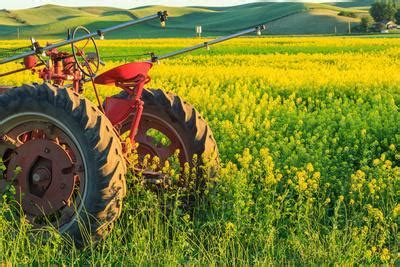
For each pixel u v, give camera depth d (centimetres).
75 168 565
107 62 3161
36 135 634
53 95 566
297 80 1958
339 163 816
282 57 3616
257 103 1664
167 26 16125
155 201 626
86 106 565
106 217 559
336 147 983
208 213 624
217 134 1017
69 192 570
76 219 562
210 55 4000
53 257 534
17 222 579
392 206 606
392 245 578
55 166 572
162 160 683
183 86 1747
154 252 553
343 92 1820
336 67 2816
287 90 1834
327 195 706
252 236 573
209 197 620
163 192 617
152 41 6956
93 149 554
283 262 540
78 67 623
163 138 976
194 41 6888
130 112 622
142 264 527
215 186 636
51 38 14788
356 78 1984
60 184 571
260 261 524
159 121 665
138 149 691
